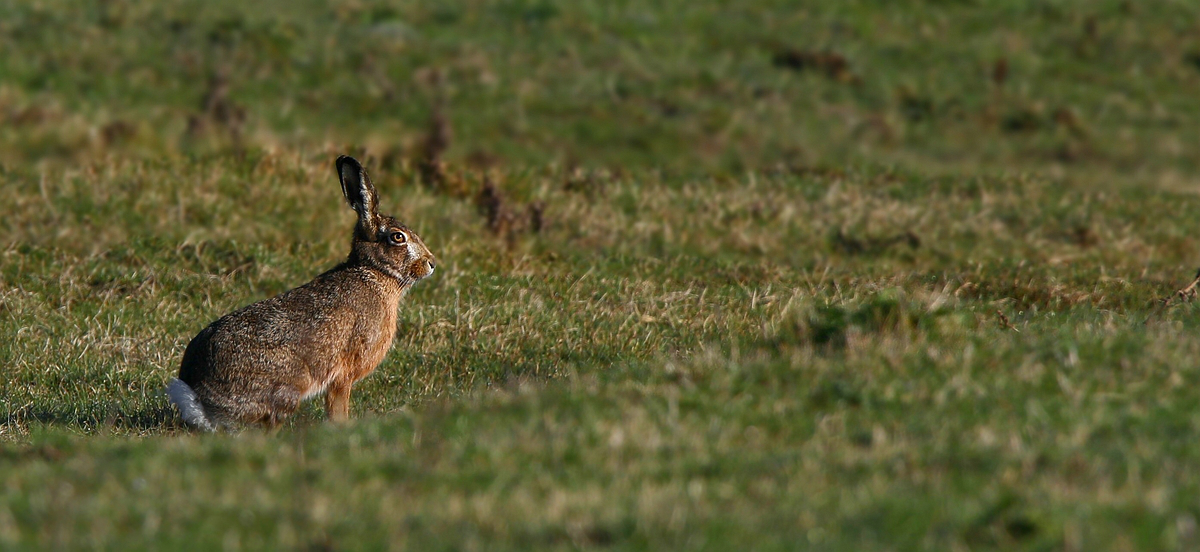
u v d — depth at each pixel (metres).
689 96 77.75
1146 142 75.88
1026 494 16.41
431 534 15.76
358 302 27.20
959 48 89.38
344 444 21.89
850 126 75.62
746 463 18.80
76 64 71.88
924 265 45.25
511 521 16.23
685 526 15.65
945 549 14.77
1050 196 55.25
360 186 27.41
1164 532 14.86
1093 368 23.33
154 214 45.59
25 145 56.50
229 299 38.91
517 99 74.31
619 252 46.03
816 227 49.34
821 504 16.53
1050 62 88.12
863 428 20.75
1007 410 21.20
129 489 18.31
